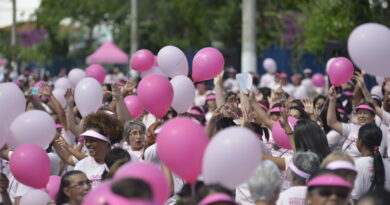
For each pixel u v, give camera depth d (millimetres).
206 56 17094
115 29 87188
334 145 16266
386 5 33906
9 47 89500
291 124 14875
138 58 21578
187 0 75438
